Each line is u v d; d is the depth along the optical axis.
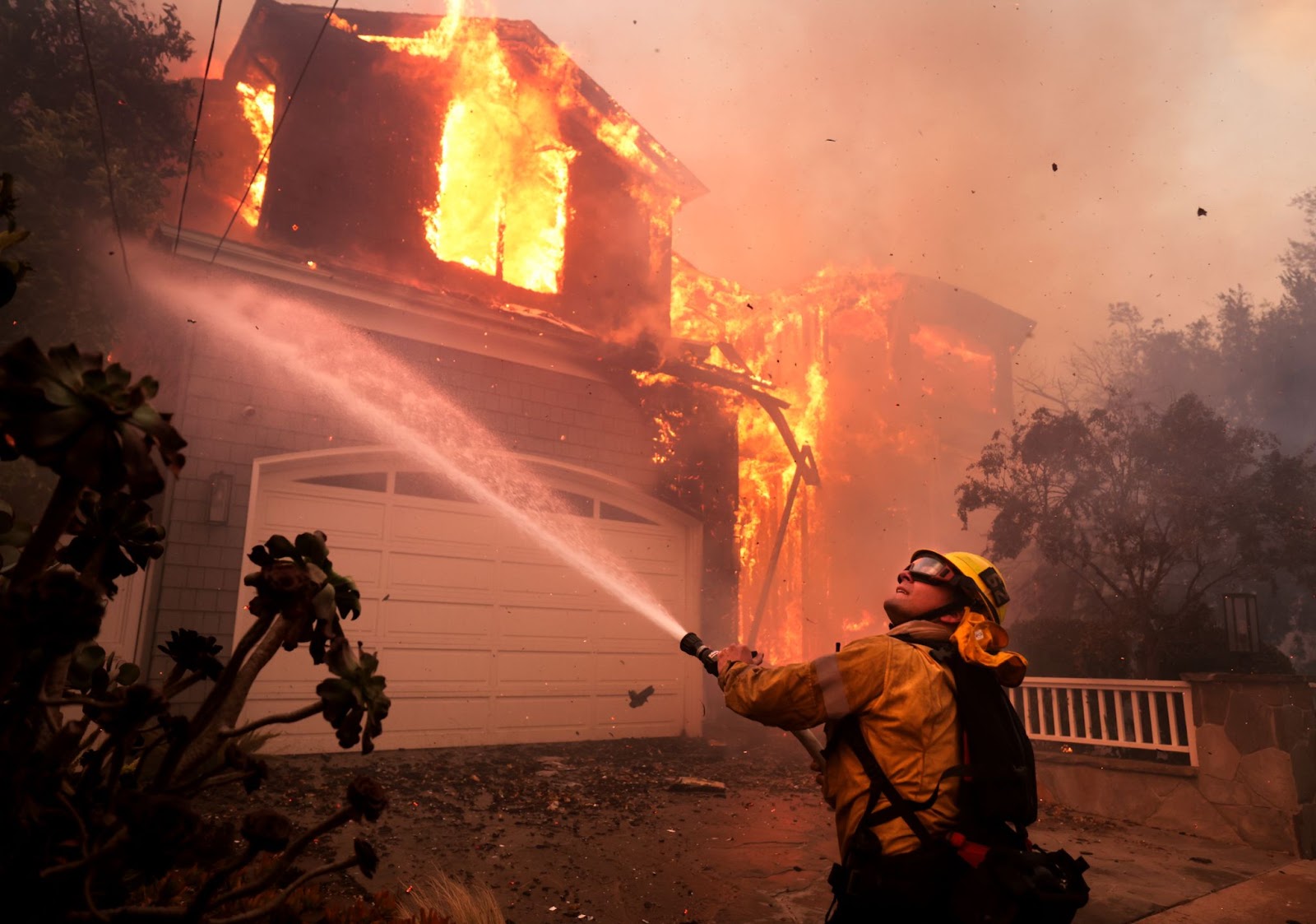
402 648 9.75
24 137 8.09
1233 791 6.81
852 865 1.79
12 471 6.76
